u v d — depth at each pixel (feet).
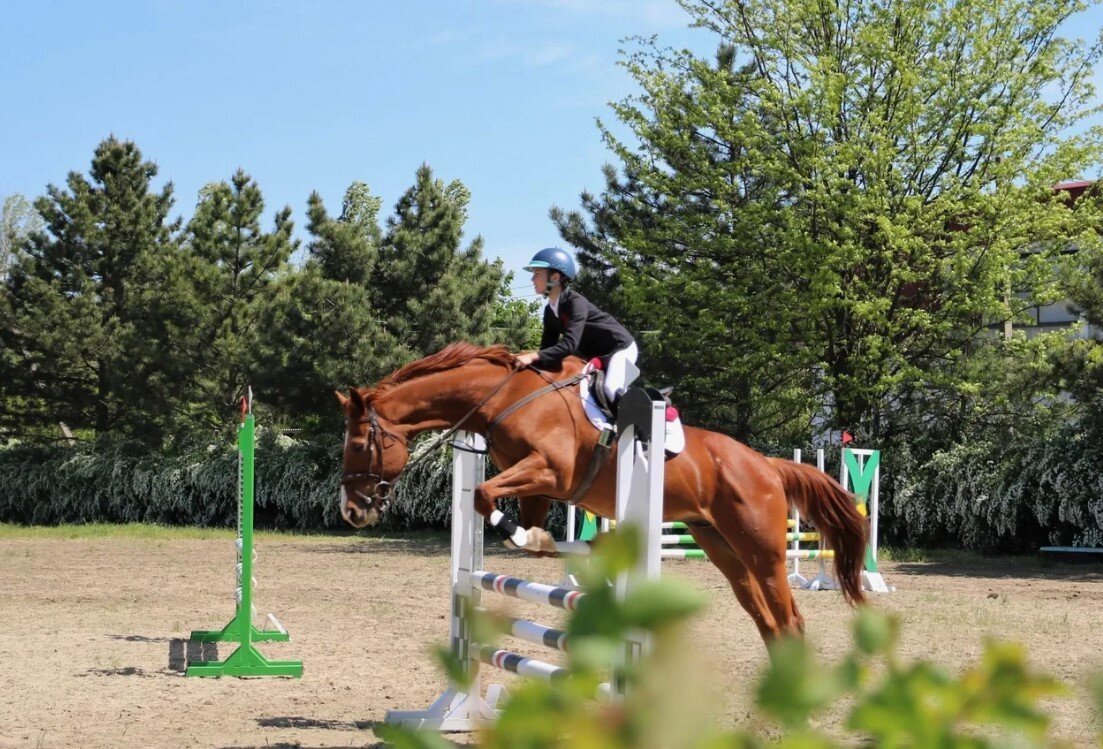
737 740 2.43
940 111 66.74
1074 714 21.74
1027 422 67.21
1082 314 59.82
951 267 66.03
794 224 64.80
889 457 69.41
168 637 32.78
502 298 139.13
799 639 2.67
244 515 27.32
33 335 92.12
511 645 31.96
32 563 55.42
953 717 2.81
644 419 17.65
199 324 89.56
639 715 2.36
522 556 62.49
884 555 64.39
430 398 21.03
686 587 2.44
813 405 70.08
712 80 69.21
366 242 83.30
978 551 66.59
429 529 81.41
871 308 62.80
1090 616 37.86
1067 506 61.00
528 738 2.47
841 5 68.39
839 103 64.90
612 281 77.20
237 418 92.84
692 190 71.87
